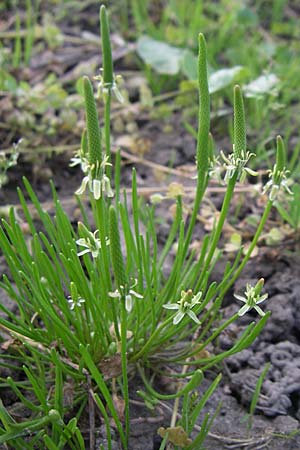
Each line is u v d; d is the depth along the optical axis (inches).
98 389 7.0
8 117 10.5
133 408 7.1
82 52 13.2
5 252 6.8
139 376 7.4
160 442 6.9
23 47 13.4
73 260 6.6
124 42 13.2
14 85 10.9
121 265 5.7
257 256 8.9
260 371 7.6
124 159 10.8
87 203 9.9
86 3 14.4
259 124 11.1
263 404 7.3
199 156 6.7
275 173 6.4
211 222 9.3
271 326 8.1
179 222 7.7
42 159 10.4
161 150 11.1
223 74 10.8
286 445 6.9
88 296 6.5
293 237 9.1
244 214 9.8
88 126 5.9
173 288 7.2
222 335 7.9
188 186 10.2
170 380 7.4
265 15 15.1
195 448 6.6
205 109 6.5
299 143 10.2
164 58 12.1
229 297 8.6
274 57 12.9
